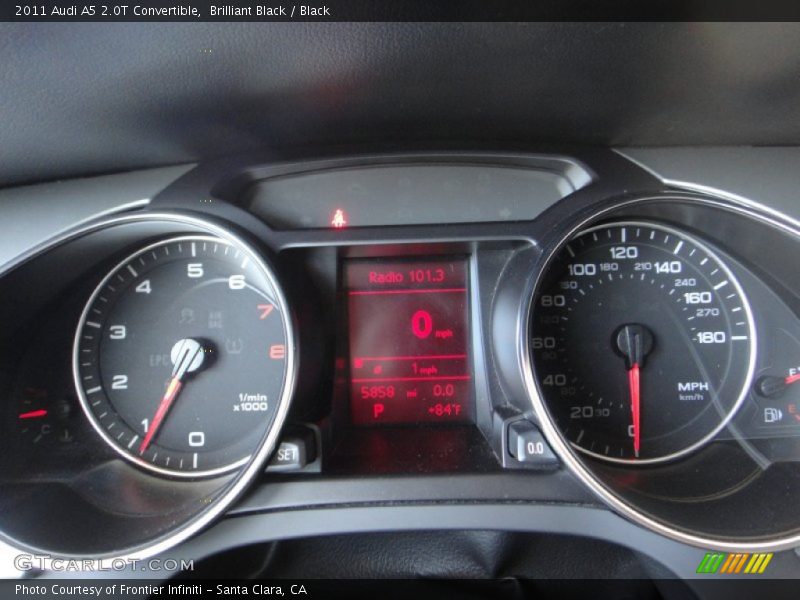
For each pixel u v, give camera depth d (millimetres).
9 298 179
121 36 135
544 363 193
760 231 184
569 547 207
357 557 208
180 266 195
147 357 193
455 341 203
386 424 203
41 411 191
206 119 168
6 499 175
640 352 190
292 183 192
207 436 189
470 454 183
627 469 190
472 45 144
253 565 200
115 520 175
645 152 192
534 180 192
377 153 188
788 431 194
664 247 198
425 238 184
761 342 197
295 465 167
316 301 195
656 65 152
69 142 170
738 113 172
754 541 161
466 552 206
